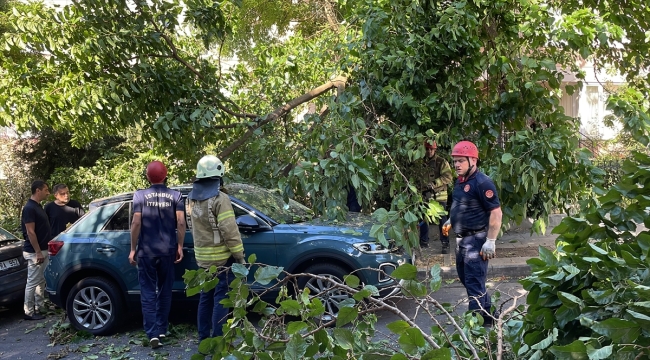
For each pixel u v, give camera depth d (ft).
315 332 9.14
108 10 22.39
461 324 11.61
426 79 20.30
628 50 22.98
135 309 22.09
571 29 18.16
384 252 20.75
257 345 9.25
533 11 18.51
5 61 22.76
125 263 21.84
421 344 8.13
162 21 23.36
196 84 25.02
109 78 22.21
